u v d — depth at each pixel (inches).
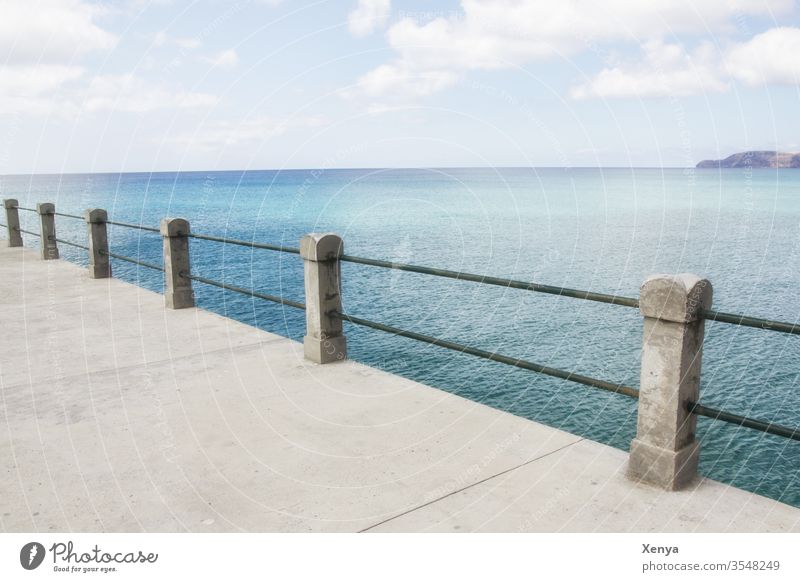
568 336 827.4
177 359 190.4
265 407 149.5
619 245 1871.3
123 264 1425.9
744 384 649.6
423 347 767.7
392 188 5290.4
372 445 127.8
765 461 475.8
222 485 110.9
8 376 174.9
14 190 6141.7
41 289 313.4
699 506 102.1
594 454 123.0
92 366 183.6
